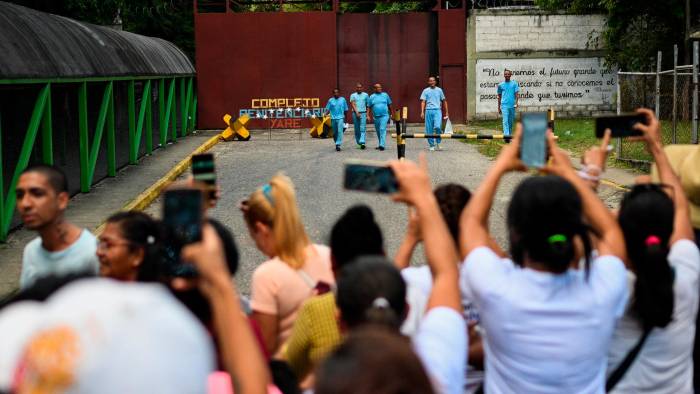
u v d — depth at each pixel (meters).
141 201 14.92
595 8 29.56
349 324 2.72
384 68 29.83
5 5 13.39
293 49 29.66
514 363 3.14
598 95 30.03
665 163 3.96
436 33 29.84
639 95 19.27
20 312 1.60
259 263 10.14
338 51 29.81
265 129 29.98
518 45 29.80
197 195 2.46
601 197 14.55
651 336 3.53
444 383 2.62
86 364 1.44
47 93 13.04
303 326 3.83
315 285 4.47
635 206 3.51
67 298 1.55
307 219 12.85
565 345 3.09
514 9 29.61
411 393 1.66
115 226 3.90
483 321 3.23
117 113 19.19
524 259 3.18
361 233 3.98
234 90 29.80
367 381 1.65
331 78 29.72
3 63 11.04
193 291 3.09
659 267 3.42
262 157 21.67
